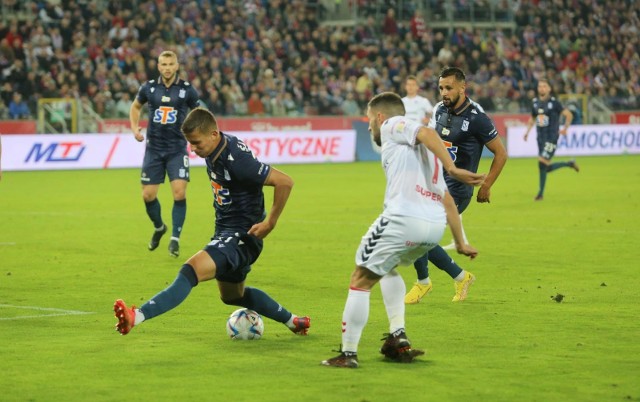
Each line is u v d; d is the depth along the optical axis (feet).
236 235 64.69
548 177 236.02
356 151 298.76
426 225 59.00
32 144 257.55
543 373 57.62
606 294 86.48
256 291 68.03
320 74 316.81
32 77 270.87
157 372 58.34
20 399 52.24
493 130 87.30
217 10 319.68
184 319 76.23
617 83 367.04
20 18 305.94
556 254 112.47
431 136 58.13
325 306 81.97
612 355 62.49
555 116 179.73
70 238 130.41
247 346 66.13
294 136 285.64
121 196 191.11
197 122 62.59
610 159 303.07
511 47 359.05
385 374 57.52
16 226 143.95
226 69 299.99
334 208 167.94
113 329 72.02
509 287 90.79
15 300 85.10
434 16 370.73
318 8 361.51
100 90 280.51
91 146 265.13
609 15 387.14
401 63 330.34
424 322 74.38
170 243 111.96
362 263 59.06
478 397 52.29
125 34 297.33
